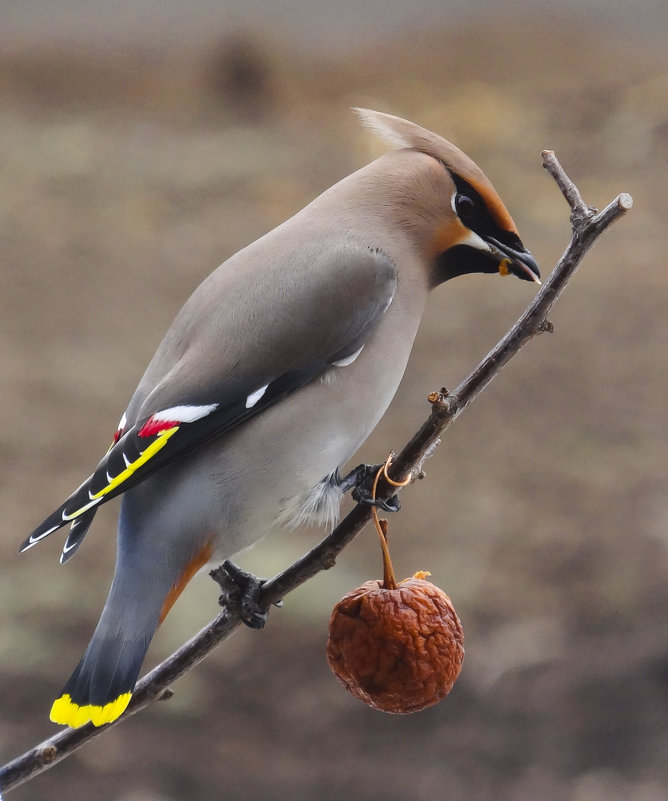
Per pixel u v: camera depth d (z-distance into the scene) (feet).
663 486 48.01
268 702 37.37
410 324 22.50
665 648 37.76
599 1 111.14
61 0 118.11
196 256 71.56
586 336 59.77
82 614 41.65
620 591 41.37
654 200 73.36
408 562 44.09
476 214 22.68
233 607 20.75
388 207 22.65
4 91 100.12
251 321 21.31
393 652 18.37
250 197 78.59
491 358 18.72
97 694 19.15
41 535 19.75
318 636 40.16
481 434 52.39
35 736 36.17
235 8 114.42
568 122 85.51
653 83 90.43
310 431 21.26
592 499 47.44
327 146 86.53
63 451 52.90
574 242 18.31
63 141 88.89
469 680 37.55
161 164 84.89
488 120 86.69
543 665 37.88
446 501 47.88
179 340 21.63
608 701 36.14
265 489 21.02
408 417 53.78
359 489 19.97
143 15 114.62
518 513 46.75
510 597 41.63
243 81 97.09
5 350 61.72
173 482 20.67
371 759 34.96
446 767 34.47
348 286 21.68
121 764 35.06
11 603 42.11
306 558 20.63
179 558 20.44
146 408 20.81
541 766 34.19
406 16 111.65
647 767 33.76
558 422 52.95
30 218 76.79
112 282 68.95
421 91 94.73
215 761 35.09
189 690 37.70
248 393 20.94
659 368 56.65
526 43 102.73
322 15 112.27
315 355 21.35
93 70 103.91
